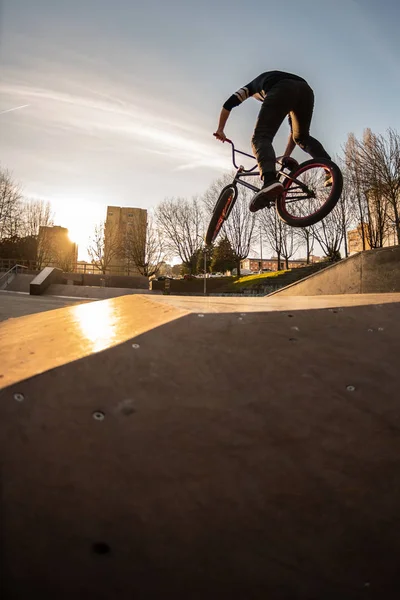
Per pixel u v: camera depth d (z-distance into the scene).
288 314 1.18
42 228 42.50
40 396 0.84
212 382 0.91
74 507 0.66
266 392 0.88
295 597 0.61
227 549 0.64
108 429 0.78
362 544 0.67
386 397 0.88
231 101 3.09
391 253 6.83
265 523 0.67
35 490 0.67
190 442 0.77
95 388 0.88
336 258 32.00
